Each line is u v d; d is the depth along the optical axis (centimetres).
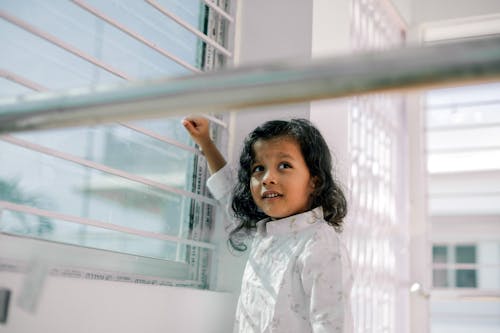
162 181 138
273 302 121
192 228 145
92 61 111
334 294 116
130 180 124
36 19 110
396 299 209
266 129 130
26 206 96
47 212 99
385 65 30
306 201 131
